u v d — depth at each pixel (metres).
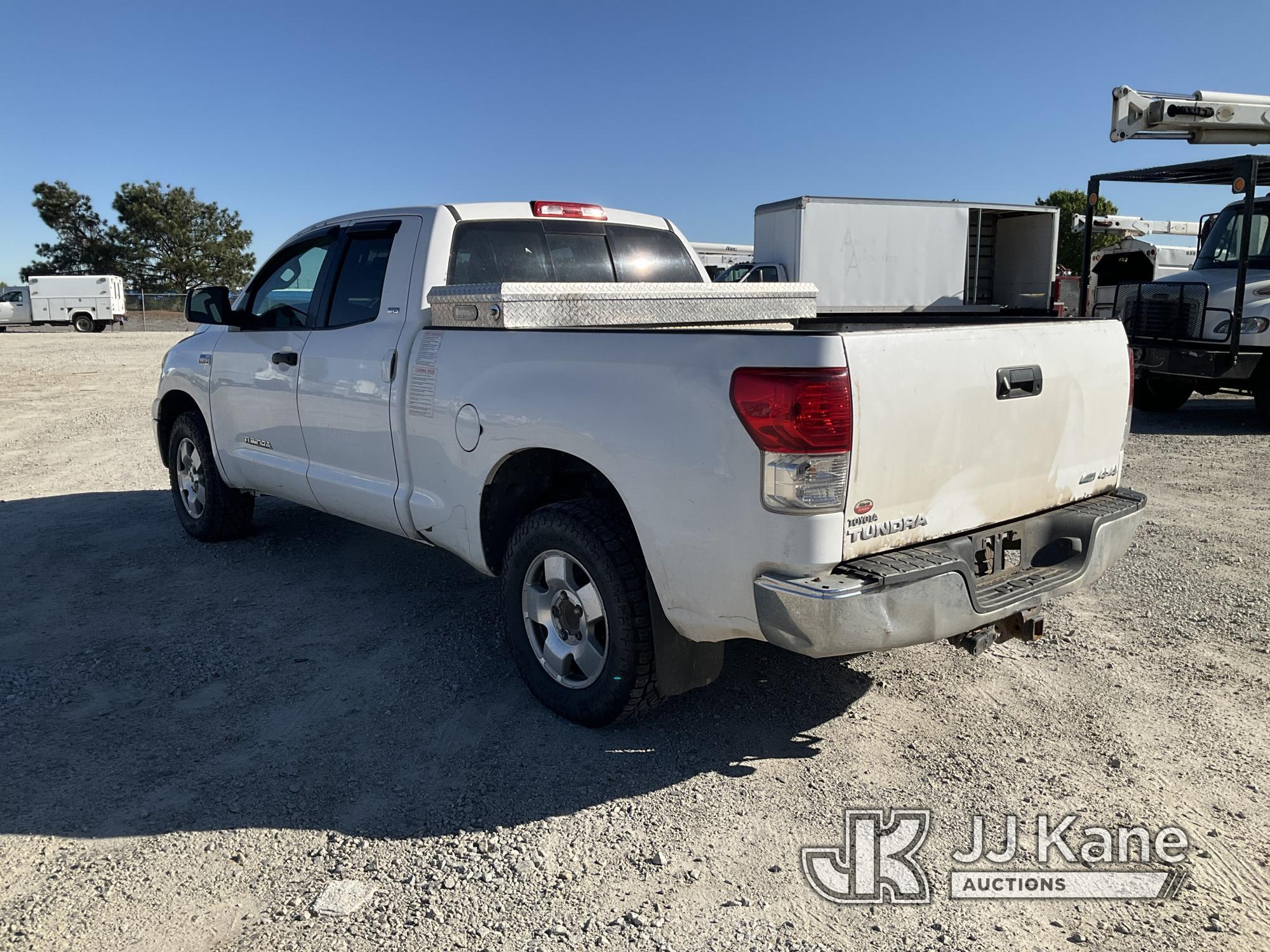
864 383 2.75
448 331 4.00
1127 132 12.08
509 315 3.73
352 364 4.48
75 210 68.12
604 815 3.01
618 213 5.13
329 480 4.75
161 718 3.67
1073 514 3.43
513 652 3.77
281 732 3.56
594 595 3.43
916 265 18.66
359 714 3.70
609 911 2.55
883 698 3.81
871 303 18.39
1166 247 20.42
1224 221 11.84
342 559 5.71
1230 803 3.03
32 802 3.07
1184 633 4.46
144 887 2.65
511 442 3.61
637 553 3.31
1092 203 12.43
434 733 3.54
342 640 4.45
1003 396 3.15
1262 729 3.51
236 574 5.44
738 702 3.78
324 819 2.99
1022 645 4.34
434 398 3.99
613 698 3.40
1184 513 6.79
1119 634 4.46
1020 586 3.21
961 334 3.03
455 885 2.66
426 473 4.13
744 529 2.86
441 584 5.23
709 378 2.91
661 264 5.22
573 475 4.01
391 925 2.50
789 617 2.78
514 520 3.97
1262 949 2.39
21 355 24.28
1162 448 9.67
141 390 16.05
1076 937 2.44
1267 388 10.74
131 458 9.43
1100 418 3.58
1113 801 3.06
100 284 40.75
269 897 2.62
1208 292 10.91
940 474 3.00
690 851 2.82
